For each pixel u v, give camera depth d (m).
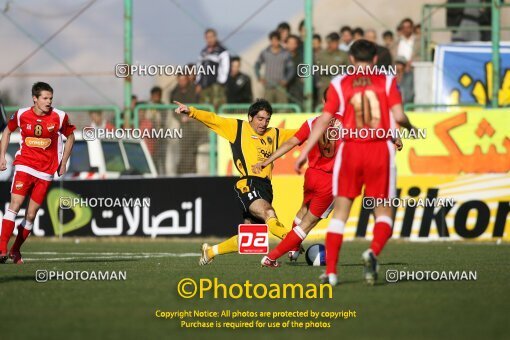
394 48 59.56
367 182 23.14
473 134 50.06
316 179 29.84
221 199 49.69
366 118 22.91
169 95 57.56
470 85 54.12
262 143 30.89
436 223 48.06
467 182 47.97
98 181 51.38
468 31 59.09
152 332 17.59
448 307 20.47
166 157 53.81
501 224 47.56
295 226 31.56
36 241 50.84
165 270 29.66
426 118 50.47
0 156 33.00
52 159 33.19
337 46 53.66
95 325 18.23
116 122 55.34
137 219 50.75
